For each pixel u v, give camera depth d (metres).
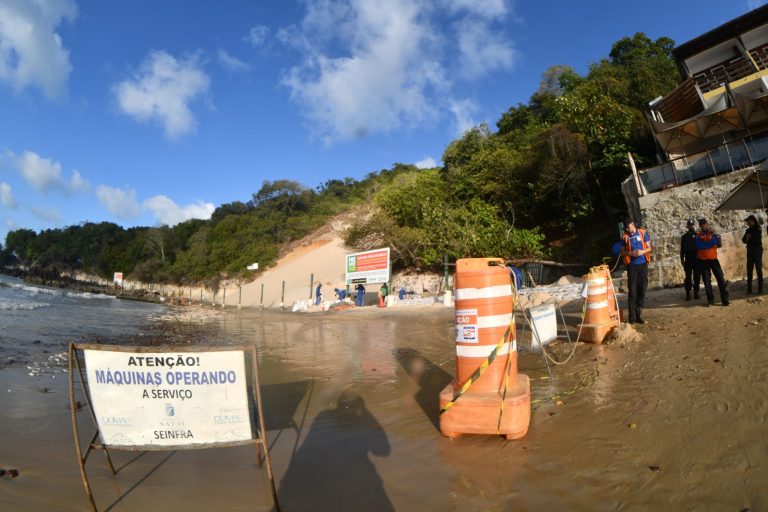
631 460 3.04
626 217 22.66
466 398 3.75
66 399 5.50
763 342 5.20
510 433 3.58
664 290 12.41
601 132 23.62
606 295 7.19
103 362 3.10
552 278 22.86
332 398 5.41
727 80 20.83
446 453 3.51
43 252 109.00
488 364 3.78
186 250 79.75
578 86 27.58
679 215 14.89
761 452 2.85
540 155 26.09
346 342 10.18
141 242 87.25
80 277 104.19
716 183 14.42
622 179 24.14
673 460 2.95
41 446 3.94
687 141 19.61
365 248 33.34
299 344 10.29
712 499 2.49
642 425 3.53
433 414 4.52
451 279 25.59
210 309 35.41
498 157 28.91
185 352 3.08
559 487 2.82
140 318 21.55
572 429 3.66
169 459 3.71
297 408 5.09
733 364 4.59
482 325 3.87
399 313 17.86
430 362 7.16
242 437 3.06
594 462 3.08
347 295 27.98
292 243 60.03
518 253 23.33
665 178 16.50
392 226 29.81
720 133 18.95
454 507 2.71
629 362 5.42
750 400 3.62
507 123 39.75
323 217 65.06
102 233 105.88
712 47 22.11
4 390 5.79
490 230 24.27
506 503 2.70
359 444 3.86
